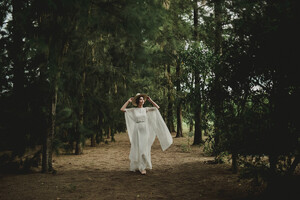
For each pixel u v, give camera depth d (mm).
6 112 5395
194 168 5973
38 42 3959
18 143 5539
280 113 3213
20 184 4688
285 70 3127
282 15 2887
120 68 9336
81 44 7711
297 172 4438
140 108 6020
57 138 6680
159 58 8734
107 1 4066
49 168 5855
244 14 3488
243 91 3822
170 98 12586
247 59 3469
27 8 3816
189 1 9719
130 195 3887
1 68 5324
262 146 3234
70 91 8539
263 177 3232
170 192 4020
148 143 6059
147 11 4008
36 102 5660
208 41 6547
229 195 3758
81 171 5934
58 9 3949
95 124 11023
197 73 6543
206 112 5809
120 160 7707
